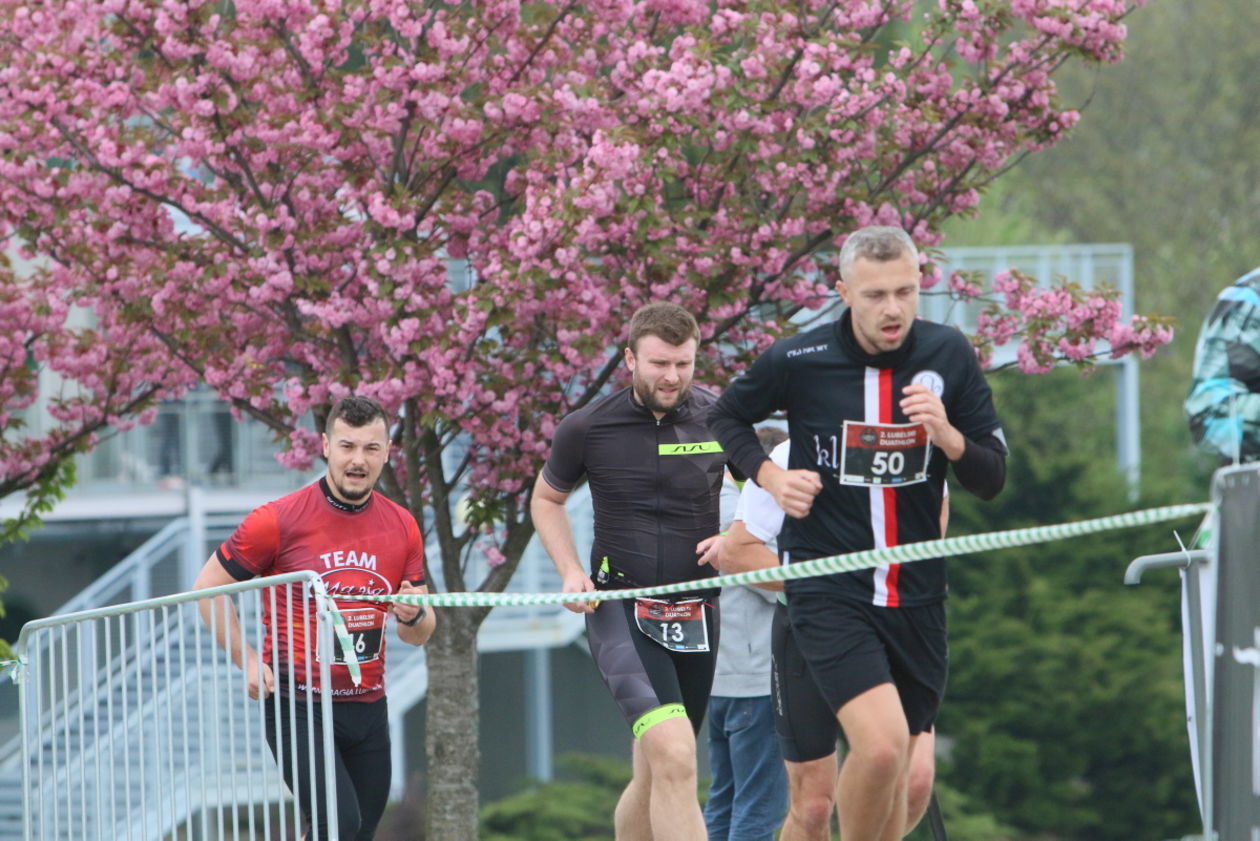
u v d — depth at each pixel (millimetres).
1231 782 11930
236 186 27906
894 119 27781
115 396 32875
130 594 55000
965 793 75375
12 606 69688
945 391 14648
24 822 19562
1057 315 28484
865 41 29016
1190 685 13406
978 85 28062
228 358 28609
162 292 27406
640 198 26312
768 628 21047
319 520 18250
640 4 28797
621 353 27453
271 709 18172
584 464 18891
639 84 27766
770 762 21047
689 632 18656
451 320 26453
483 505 28266
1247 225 126938
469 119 26469
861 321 14273
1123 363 83000
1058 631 77625
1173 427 116812
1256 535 11617
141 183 27250
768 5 27297
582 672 81250
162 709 18719
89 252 28688
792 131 27844
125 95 27484
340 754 18625
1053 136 28594
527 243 24953
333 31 26859
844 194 27344
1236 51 125250
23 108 27703
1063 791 74812
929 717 15797
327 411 28281
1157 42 126375
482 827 63719
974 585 79750
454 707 28891
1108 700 74938
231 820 17516
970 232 111500
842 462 14828
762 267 27250
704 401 19094
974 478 14219
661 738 17734
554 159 26469
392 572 18516
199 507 62812
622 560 18672
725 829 22297
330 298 26891
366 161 27812
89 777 20281
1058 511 81125
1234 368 14656
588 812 64250
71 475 34219
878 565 14812
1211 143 127312
